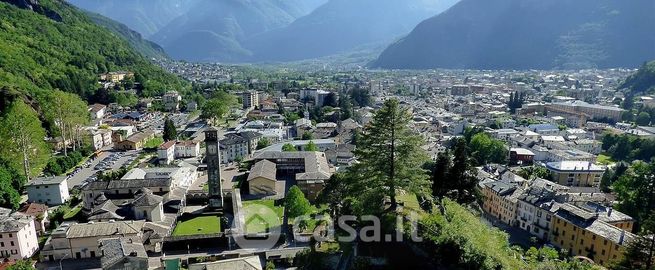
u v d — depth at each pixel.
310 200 141.12
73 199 139.62
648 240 72.00
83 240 102.12
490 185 143.38
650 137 198.62
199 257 99.69
